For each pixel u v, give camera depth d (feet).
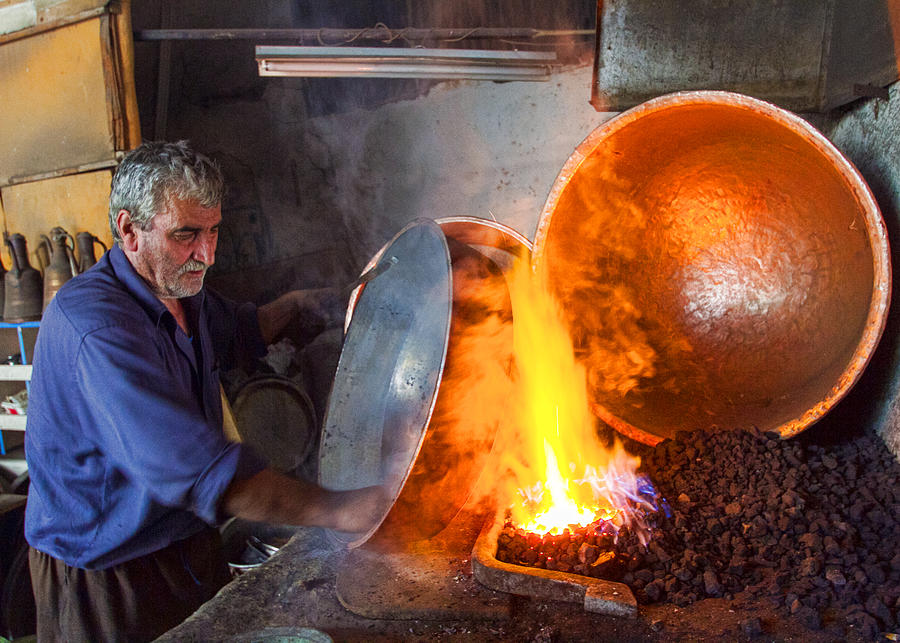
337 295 7.74
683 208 8.53
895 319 7.30
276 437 11.27
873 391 7.82
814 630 4.63
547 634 4.73
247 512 4.58
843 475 6.67
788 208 7.82
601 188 7.95
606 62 9.35
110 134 10.64
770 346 8.05
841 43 8.24
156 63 13.30
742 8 8.82
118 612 5.55
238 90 13.66
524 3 11.07
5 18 11.40
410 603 5.19
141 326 4.96
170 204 4.82
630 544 5.60
